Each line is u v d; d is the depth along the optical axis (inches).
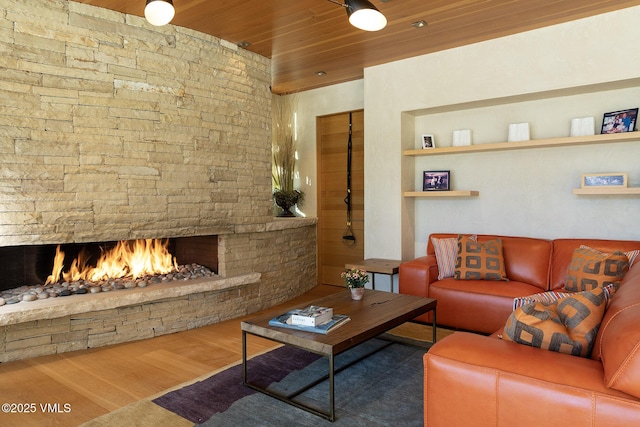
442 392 64.7
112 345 130.5
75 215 121.4
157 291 136.9
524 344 66.5
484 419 60.6
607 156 141.9
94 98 124.4
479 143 166.6
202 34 147.3
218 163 154.5
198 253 172.2
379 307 112.3
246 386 101.6
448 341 69.1
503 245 152.5
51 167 117.4
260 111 170.2
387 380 105.2
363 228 208.1
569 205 149.4
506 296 131.3
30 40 113.7
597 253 126.1
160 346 129.9
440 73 161.8
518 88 144.6
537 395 56.3
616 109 138.9
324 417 86.9
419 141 182.4
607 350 55.1
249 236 168.1
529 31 141.9
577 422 53.4
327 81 204.7
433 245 162.4
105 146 126.6
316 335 89.9
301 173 226.2
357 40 151.3
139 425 84.3
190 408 91.0
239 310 163.6
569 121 147.3
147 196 135.3
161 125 138.3
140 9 127.2
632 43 125.0
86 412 89.3
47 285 138.1
